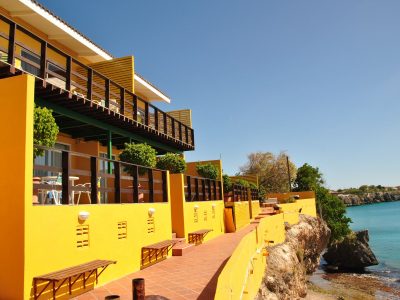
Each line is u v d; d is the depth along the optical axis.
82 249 7.84
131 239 10.02
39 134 8.01
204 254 13.09
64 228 7.30
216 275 9.58
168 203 12.91
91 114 12.68
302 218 37.12
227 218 21.45
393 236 71.94
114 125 14.56
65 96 10.40
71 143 15.23
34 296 6.34
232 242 16.44
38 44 14.02
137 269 10.20
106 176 9.46
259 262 14.16
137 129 15.51
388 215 131.00
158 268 10.59
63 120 12.68
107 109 12.49
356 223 107.00
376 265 43.22
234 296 6.57
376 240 67.50
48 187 7.36
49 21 13.50
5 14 12.62
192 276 9.50
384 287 31.66
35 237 6.46
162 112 18.00
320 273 39.16
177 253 12.84
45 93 10.08
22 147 6.43
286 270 19.00
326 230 42.41
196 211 16.38
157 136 17.34
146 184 15.49
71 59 10.98
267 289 14.87
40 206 6.66
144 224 10.90
